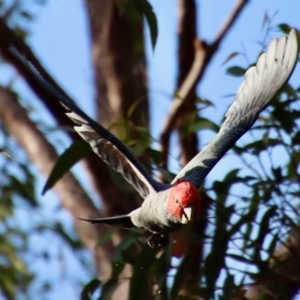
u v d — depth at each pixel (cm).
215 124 1140
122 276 1199
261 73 862
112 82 1433
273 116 1115
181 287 1089
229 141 830
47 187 1038
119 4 1080
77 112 730
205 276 1074
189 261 1060
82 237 1319
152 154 1085
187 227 1080
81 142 1025
